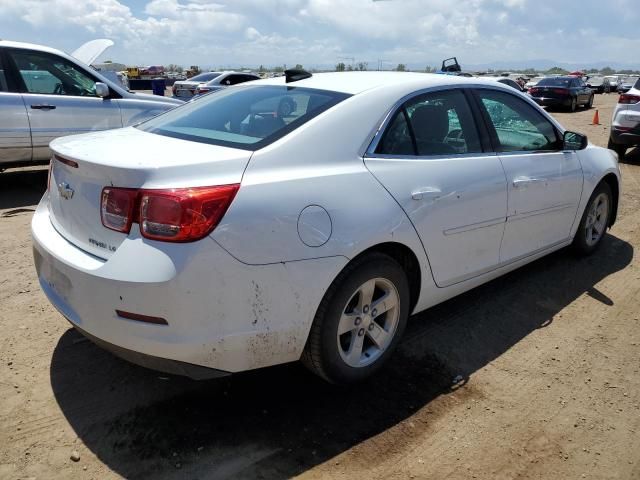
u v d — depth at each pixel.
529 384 3.05
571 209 4.34
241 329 2.36
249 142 2.64
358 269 2.66
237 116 3.00
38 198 6.62
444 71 15.86
